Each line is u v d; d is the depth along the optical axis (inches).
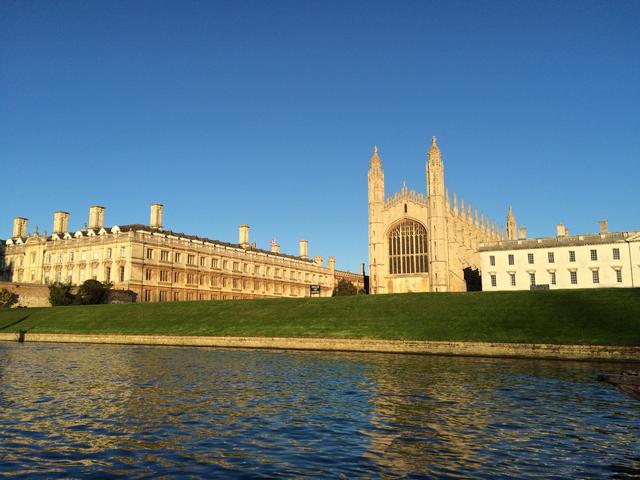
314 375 1310.3
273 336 2258.9
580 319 1969.7
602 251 3742.6
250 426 761.6
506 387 1111.0
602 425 767.7
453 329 2063.2
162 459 604.7
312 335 2217.0
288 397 993.5
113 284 3922.2
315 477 542.6
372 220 4621.1
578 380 1217.4
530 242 3961.6
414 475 548.7
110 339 2544.3
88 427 753.6
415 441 680.4
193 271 4485.7
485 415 834.2
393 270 4537.4
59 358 1744.6
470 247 5093.5
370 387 1114.7
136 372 1365.7
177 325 2620.6
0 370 1398.9
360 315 2416.3
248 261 5137.8
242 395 1015.6
